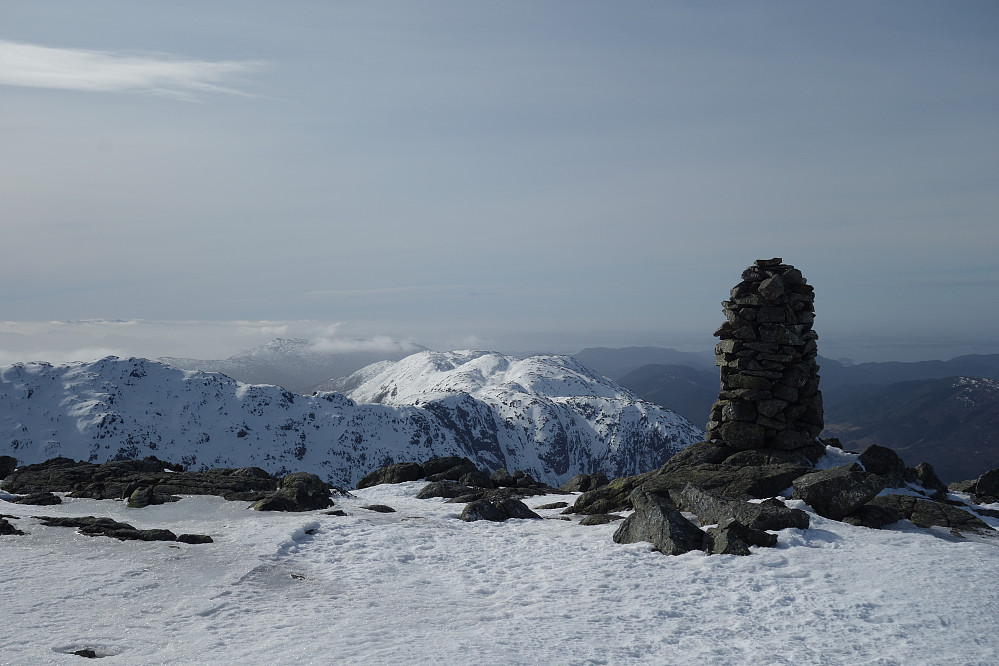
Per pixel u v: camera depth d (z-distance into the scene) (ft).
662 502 79.46
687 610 55.98
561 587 63.10
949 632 50.29
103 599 57.26
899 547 71.77
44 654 45.42
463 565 71.46
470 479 144.25
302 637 49.32
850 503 83.20
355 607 57.21
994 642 48.52
